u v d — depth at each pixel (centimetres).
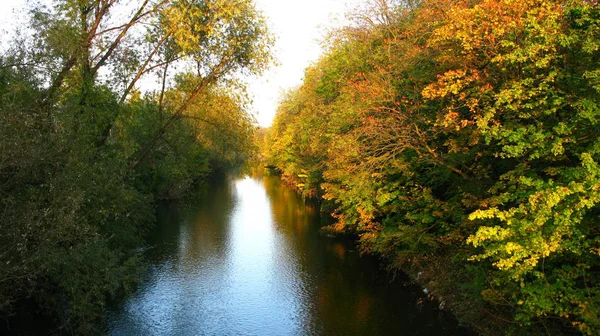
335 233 2595
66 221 1048
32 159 1016
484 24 989
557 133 844
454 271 1466
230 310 1527
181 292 1702
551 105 899
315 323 1407
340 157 1725
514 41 959
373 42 2006
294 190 5175
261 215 3359
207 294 1681
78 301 1247
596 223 867
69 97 1298
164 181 3341
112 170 1395
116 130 1641
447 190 1523
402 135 1399
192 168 2484
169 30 1588
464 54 1177
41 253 1037
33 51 1239
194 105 2002
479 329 1223
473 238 886
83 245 1184
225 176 7081
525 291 880
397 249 1791
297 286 1752
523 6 910
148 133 2050
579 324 823
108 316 1477
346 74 2022
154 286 1766
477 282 1162
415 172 1611
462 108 1269
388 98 1526
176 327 1398
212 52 1745
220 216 3303
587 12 828
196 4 1600
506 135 881
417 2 1984
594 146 768
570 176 807
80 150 1232
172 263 2073
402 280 1766
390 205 1691
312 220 3144
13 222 1002
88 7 1470
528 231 817
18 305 1338
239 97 1877
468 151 1261
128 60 1606
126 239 1847
